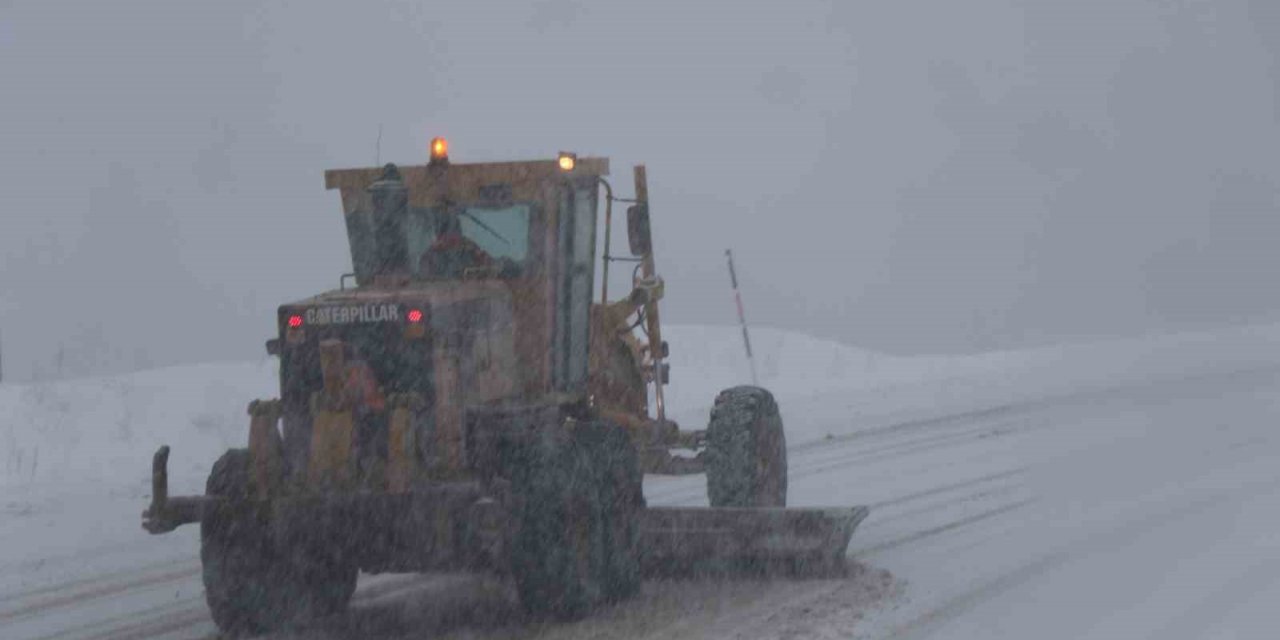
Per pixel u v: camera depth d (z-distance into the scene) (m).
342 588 39.22
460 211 39.69
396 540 34.38
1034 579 40.16
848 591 39.16
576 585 36.06
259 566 35.91
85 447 70.12
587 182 41.53
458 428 34.28
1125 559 42.19
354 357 34.88
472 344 36.09
